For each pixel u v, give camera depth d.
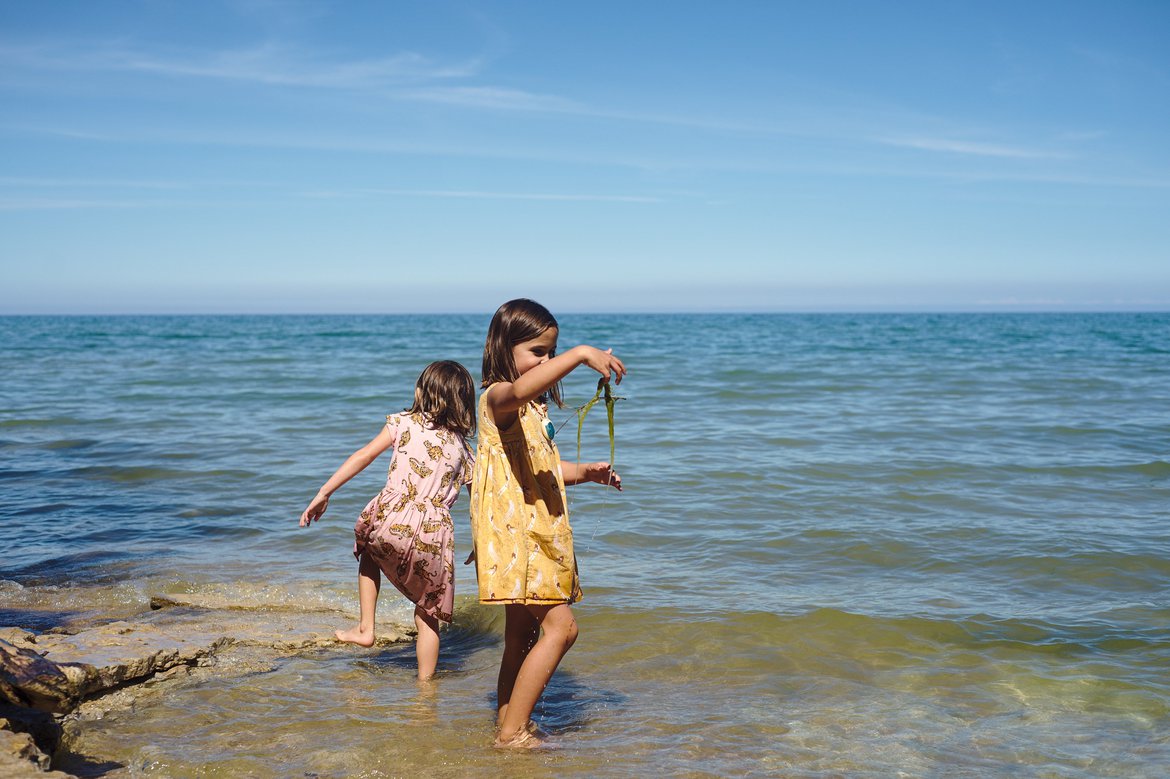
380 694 3.93
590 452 10.65
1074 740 3.37
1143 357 30.06
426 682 4.11
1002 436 11.75
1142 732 3.44
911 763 3.17
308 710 3.71
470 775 3.07
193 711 3.68
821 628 4.71
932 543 6.47
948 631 4.66
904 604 5.12
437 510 4.25
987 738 3.39
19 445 11.59
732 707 3.74
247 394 18.11
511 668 3.54
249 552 6.57
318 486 8.95
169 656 4.15
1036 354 32.25
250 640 4.61
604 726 3.54
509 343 3.23
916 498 8.02
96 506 8.12
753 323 105.12
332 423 13.66
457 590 5.58
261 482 9.16
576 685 4.04
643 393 18.03
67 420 14.03
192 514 7.79
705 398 17.08
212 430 12.94
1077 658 4.27
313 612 5.19
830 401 16.41
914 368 24.73
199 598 5.35
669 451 10.67
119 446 11.47
